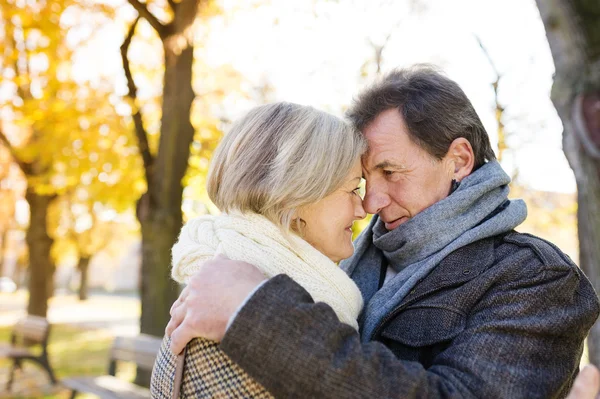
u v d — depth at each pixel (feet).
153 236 19.62
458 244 4.85
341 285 4.50
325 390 3.57
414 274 4.88
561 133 8.13
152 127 29.94
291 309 3.74
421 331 4.61
